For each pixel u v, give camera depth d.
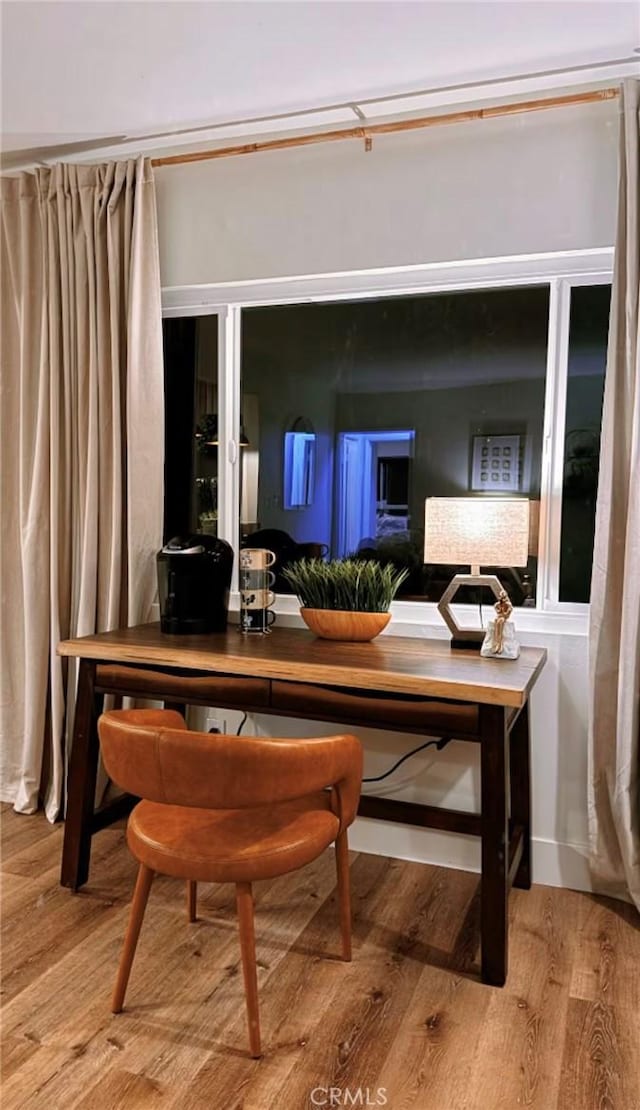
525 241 2.48
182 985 1.93
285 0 1.98
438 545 2.36
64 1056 1.68
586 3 1.98
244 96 2.51
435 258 2.58
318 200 2.72
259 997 1.89
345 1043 1.73
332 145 2.69
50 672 3.00
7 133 2.76
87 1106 1.54
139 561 2.87
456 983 1.96
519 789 2.47
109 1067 1.65
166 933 2.17
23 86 2.44
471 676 2.02
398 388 2.77
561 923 2.27
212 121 2.69
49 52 2.24
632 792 2.25
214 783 1.62
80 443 2.94
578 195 2.42
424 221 2.59
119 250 2.87
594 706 2.33
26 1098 1.56
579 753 2.48
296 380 2.91
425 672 2.06
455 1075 1.64
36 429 2.97
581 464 2.55
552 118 2.43
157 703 2.94
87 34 2.14
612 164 2.38
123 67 2.32
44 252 2.94
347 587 2.52
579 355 2.53
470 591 2.67
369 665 2.15
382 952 2.09
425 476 2.75
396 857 2.69
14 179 3.00
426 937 2.17
